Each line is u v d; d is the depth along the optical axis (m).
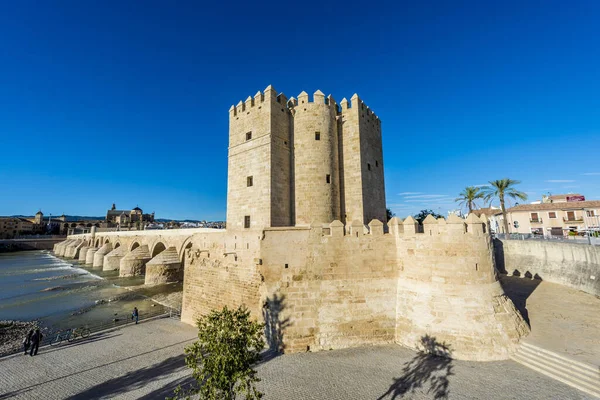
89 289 50.62
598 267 24.20
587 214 47.31
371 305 19.39
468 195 48.97
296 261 19.77
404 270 19.69
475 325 16.58
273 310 19.22
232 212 27.78
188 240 50.66
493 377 14.44
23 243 135.00
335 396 14.02
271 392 14.47
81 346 23.12
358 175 27.05
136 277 59.91
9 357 21.19
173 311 35.06
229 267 24.03
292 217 26.39
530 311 20.89
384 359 16.95
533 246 32.75
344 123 28.48
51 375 18.38
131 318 31.44
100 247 86.75
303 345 18.47
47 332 30.50
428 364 16.06
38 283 56.66
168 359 20.09
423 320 17.83
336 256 19.86
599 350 14.99
